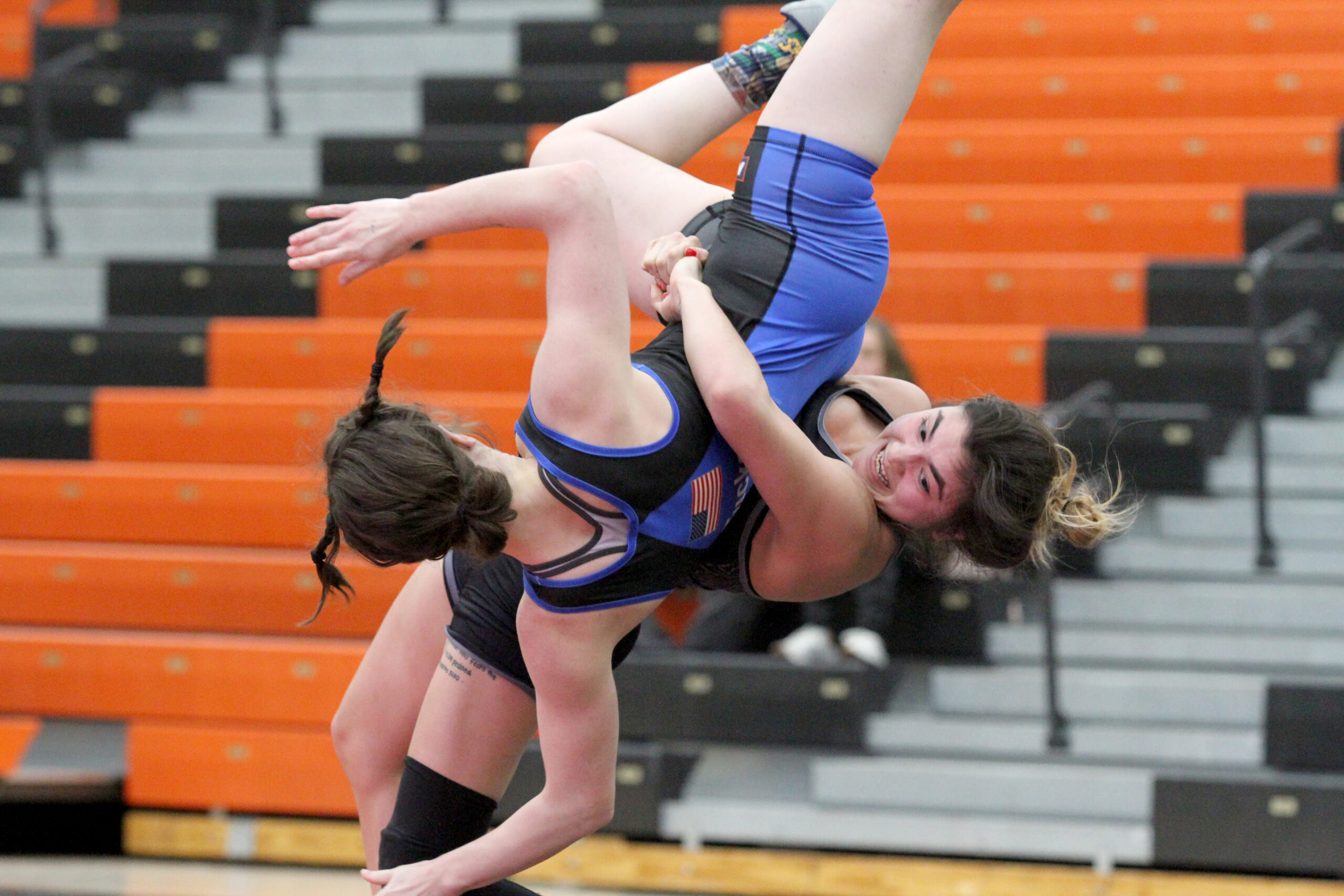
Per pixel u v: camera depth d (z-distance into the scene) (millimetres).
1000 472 7570
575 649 7172
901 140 23344
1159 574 17969
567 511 6977
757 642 16781
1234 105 23703
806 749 15922
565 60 26750
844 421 8180
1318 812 14531
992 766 15703
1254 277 17453
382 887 8000
